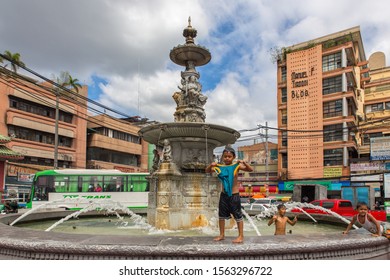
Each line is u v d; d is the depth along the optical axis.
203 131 8.99
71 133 40.84
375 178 31.33
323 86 36.00
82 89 43.69
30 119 36.09
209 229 8.70
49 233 4.76
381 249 4.98
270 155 43.31
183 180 8.97
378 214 16.08
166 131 9.05
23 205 26.91
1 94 33.47
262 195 35.66
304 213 11.35
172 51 10.34
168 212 8.52
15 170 33.22
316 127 35.81
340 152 34.22
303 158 36.16
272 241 4.26
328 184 33.72
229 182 4.50
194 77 10.33
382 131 38.34
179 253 3.87
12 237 4.40
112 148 46.34
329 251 4.30
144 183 23.39
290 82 37.91
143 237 4.42
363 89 42.31
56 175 22.56
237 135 9.80
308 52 37.19
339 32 36.84
